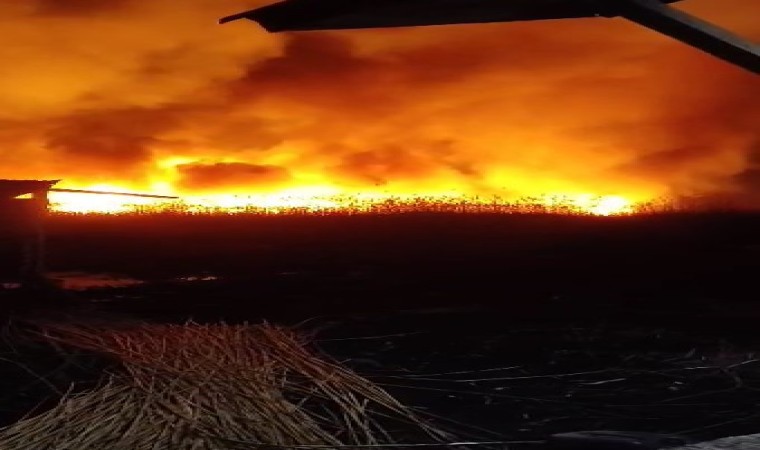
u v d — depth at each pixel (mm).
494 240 17578
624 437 4500
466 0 1511
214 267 14141
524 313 9672
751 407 5609
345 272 13500
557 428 5086
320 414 5094
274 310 9758
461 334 8336
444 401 5754
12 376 6184
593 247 16469
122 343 7004
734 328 8703
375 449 4395
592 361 7113
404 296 11008
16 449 4133
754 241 16688
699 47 1499
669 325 8852
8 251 10211
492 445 4637
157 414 4645
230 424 4488
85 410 4805
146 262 14672
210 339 7062
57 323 8297
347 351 7457
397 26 1573
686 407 5613
